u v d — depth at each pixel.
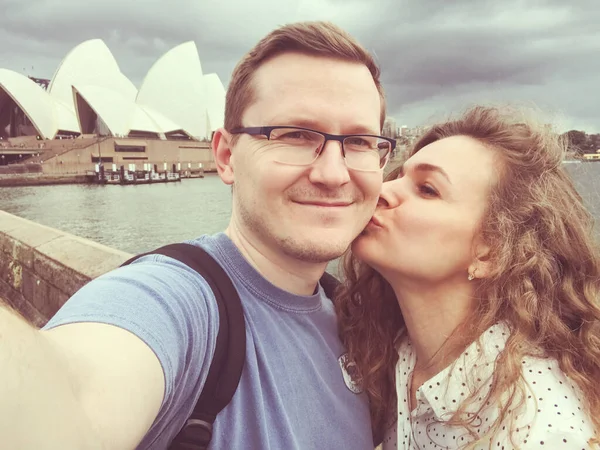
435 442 0.95
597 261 0.98
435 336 1.04
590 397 0.81
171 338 0.62
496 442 0.81
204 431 0.70
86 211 36.91
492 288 0.96
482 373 0.89
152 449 0.67
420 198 1.03
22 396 0.38
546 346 0.90
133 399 0.51
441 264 0.99
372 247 1.05
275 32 0.92
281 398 0.80
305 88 0.89
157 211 37.59
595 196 1.13
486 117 1.09
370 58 0.99
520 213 0.98
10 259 4.15
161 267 0.77
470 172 1.01
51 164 51.88
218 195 48.72
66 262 3.08
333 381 0.96
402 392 1.07
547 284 0.93
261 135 0.90
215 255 0.90
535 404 0.78
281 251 0.92
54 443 0.39
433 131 1.23
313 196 0.89
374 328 1.13
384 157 1.02
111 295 0.63
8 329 0.40
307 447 0.81
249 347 0.80
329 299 1.19
